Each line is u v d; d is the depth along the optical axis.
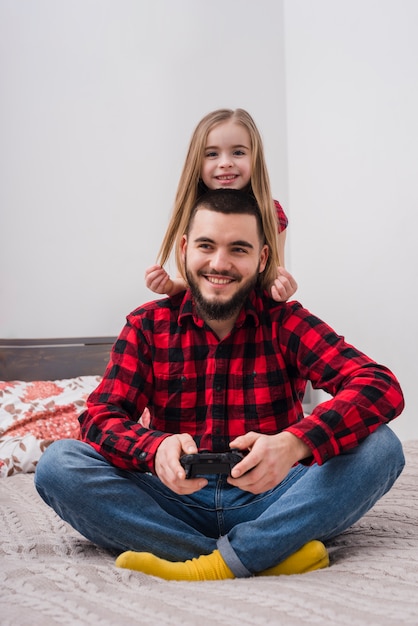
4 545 1.21
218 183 1.64
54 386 2.48
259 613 0.79
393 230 2.51
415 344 2.39
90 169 2.96
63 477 1.08
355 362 1.17
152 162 3.03
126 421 1.13
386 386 1.13
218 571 1.01
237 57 3.16
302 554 1.03
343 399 1.09
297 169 3.09
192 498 1.16
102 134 2.98
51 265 2.90
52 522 1.43
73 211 2.94
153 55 3.05
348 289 2.76
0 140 2.87
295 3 3.10
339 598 0.84
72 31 2.97
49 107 2.93
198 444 1.19
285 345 1.22
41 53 2.93
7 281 2.85
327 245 2.89
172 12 3.08
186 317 1.23
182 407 1.21
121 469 1.11
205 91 3.11
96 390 1.22
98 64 2.99
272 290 1.24
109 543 1.12
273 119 3.19
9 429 2.19
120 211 2.99
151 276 1.38
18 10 2.91
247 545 1.01
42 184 2.91
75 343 2.77
